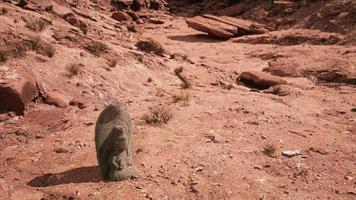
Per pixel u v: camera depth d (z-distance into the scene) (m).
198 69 19.62
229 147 10.11
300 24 32.28
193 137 10.62
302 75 19.91
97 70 14.95
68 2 26.95
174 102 13.53
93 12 29.12
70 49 15.92
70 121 11.42
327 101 15.95
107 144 8.35
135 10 42.91
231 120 12.16
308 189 8.34
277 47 26.78
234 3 44.31
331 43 26.91
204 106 13.41
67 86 13.23
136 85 15.13
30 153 9.74
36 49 14.75
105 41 18.70
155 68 17.59
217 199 7.84
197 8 45.34
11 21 16.69
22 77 11.94
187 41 29.94
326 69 19.94
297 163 9.48
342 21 29.55
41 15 19.47
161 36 31.52
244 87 17.53
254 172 8.93
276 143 10.62
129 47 19.30
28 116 11.27
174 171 8.77
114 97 13.70
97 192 7.87
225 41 30.66
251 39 29.84
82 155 9.48
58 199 7.72
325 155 10.09
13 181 8.59
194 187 8.16
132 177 8.42
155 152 9.59
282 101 15.28
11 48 14.08
